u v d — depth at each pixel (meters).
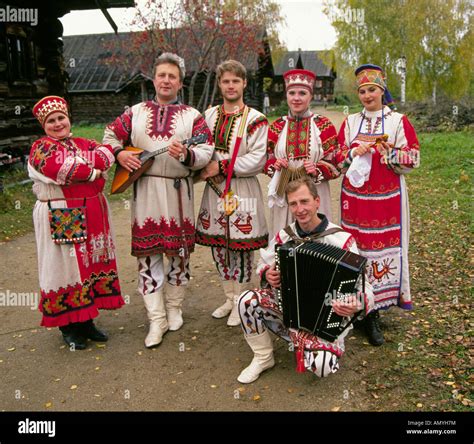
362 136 3.60
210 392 3.08
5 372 3.39
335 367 2.94
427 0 22.17
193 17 15.98
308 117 3.75
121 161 3.50
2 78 9.97
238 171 3.71
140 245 3.65
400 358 3.33
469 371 3.12
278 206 3.73
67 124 3.46
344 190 3.69
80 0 11.11
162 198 3.61
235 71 3.70
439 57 22.66
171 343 3.72
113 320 4.18
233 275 4.02
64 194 3.40
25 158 10.53
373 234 3.57
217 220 3.86
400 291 3.67
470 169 9.55
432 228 6.32
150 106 3.66
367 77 3.53
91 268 3.56
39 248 3.46
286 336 3.15
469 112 17.33
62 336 3.87
